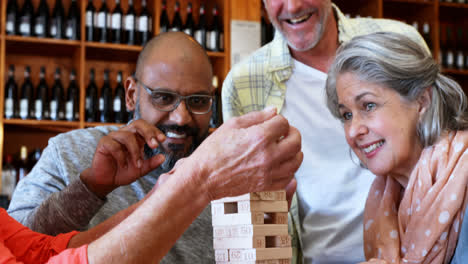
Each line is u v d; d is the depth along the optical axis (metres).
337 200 1.97
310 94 2.09
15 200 1.49
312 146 2.05
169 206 0.85
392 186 1.52
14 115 3.71
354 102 1.43
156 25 3.94
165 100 1.55
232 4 3.96
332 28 2.10
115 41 3.90
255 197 1.04
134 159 1.24
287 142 0.92
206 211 1.53
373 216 1.57
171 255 1.44
